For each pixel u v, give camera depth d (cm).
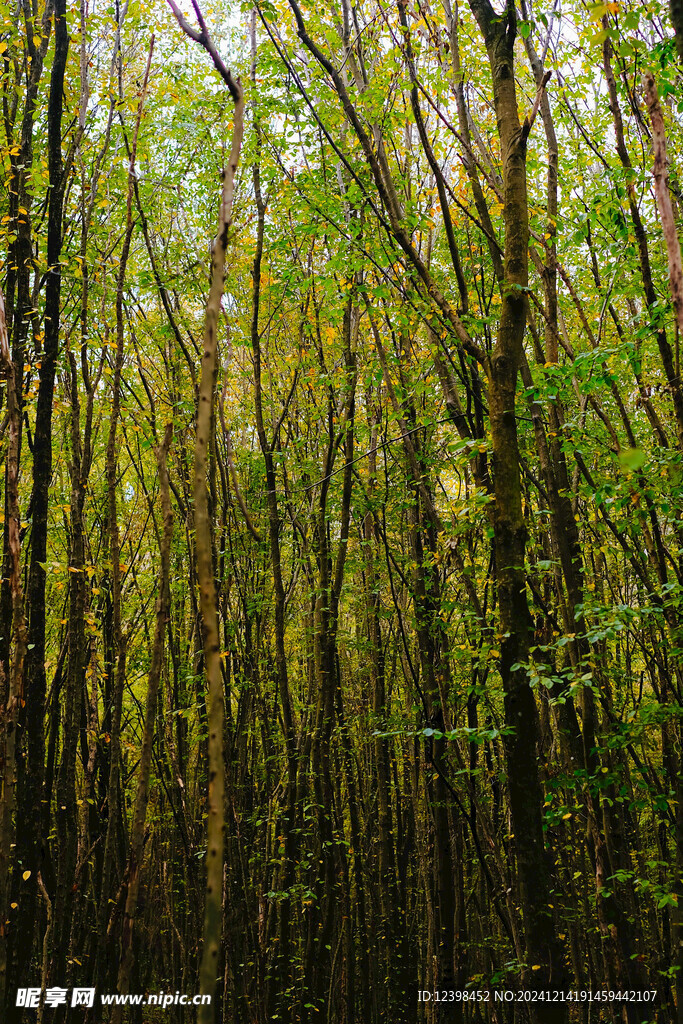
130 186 433
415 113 520
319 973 803
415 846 1134
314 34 704
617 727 513
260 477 912
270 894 716
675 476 489
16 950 441
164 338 768
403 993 1060
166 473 335
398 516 836
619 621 435
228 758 668
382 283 652
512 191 457
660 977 685
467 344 455
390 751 1103
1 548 473
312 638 980
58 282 479
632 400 820
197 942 754
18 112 617
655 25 514
